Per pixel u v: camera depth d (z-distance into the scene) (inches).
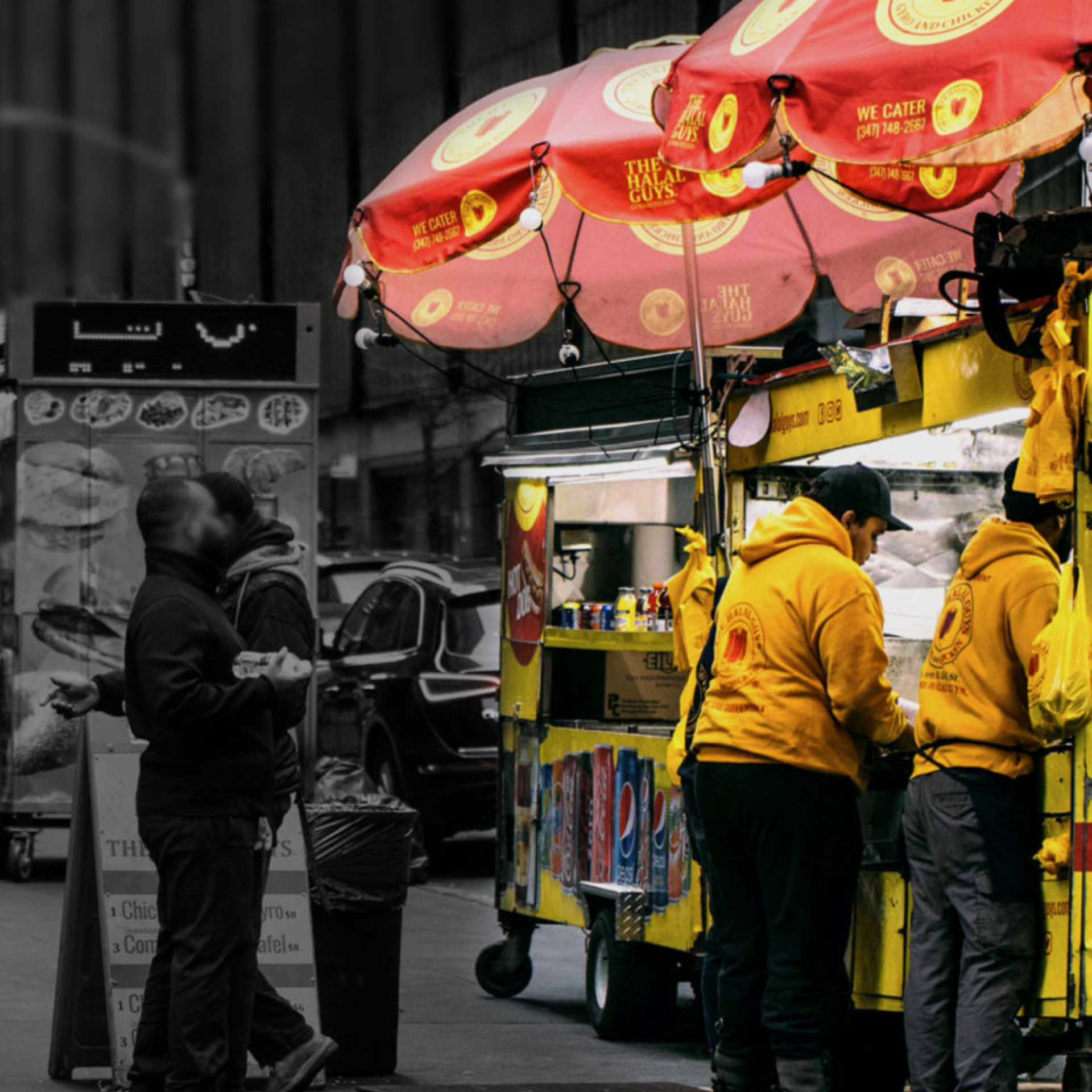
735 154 510.3
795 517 546.0
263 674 530.0
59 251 840.3
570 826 761.0
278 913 636.7
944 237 786.2
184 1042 529.3
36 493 1181.7
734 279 836.0
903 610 663.8
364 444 2228.1
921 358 567.5
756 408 653.9
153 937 625.6
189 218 894.4
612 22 1396.4
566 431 787.4
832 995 549.6
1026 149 509.7
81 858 635.5
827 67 487.8
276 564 590.2
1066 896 501.7
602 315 839.7
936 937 520.1
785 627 532.4
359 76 995.3
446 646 1254.9
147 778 532.4
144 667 523.5
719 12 1427.2
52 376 1179.9
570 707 791.1
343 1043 652.1
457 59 1280.8
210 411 1188.5
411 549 2149.4
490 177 671.8
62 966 636.1
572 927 1060.5
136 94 880.3
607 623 770.8
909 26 482.6
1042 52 457.1
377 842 654.5
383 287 807.1
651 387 737.6
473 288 828.6
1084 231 502.6
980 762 506.3
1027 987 507.2
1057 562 518.6
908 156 472.4
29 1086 623.2
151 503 538.6
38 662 1181.7
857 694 523.8
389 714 1254.9
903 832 531.2
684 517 810.2
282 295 1834.4
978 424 564.1
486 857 1375.5
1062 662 483.5
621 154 649.6
